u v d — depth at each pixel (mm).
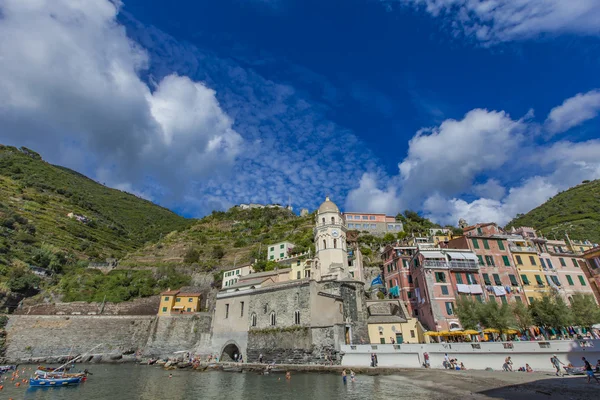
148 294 93875
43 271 95625
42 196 155875
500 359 38344
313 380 40438
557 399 22641
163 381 44469
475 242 61156
